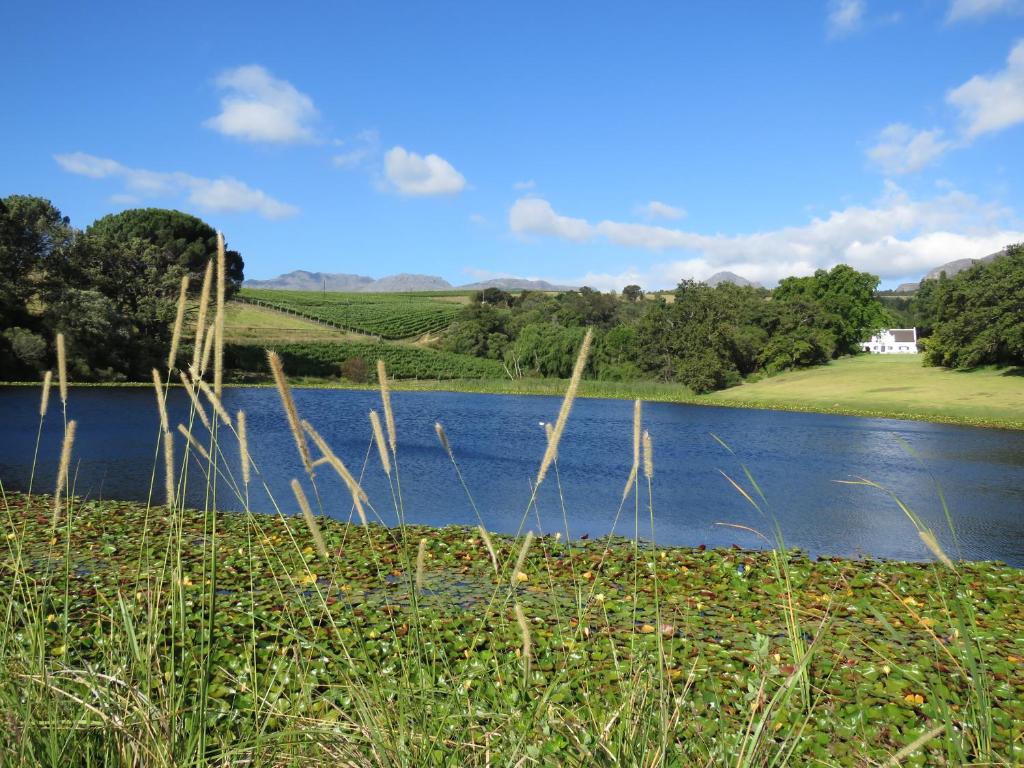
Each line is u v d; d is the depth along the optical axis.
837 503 15.44
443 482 16.59
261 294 133.25
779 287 98.31
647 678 2.85
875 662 5.66
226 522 10.62
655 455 23.17
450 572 8.31
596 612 6.79
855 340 89.69
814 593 8.03
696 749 2.74
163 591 3.29
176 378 50.16
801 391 56.47
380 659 5.00
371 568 8.23
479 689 3.56
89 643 4.30
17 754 2.18
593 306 95.62
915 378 56.47
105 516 10.80
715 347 64.62
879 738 4.33
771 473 19.58
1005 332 52.12
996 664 5.73
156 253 59.91
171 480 2.61
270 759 2.52
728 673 5.25
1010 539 12.46
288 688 3.98
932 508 15.09
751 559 9.79
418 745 2.41
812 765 3.72
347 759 2.44
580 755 2.53
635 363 70.06
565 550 9.79
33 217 51.94
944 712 2.54
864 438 29.02
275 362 2.14
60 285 52.50
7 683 2.48
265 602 6.52
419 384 64.81
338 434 26.27
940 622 6.95
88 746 2.32
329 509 12.89
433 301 154.00
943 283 61.59
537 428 31.05
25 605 3.02
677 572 8.80
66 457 2.71
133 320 52.12
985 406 41.56
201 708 2.34
